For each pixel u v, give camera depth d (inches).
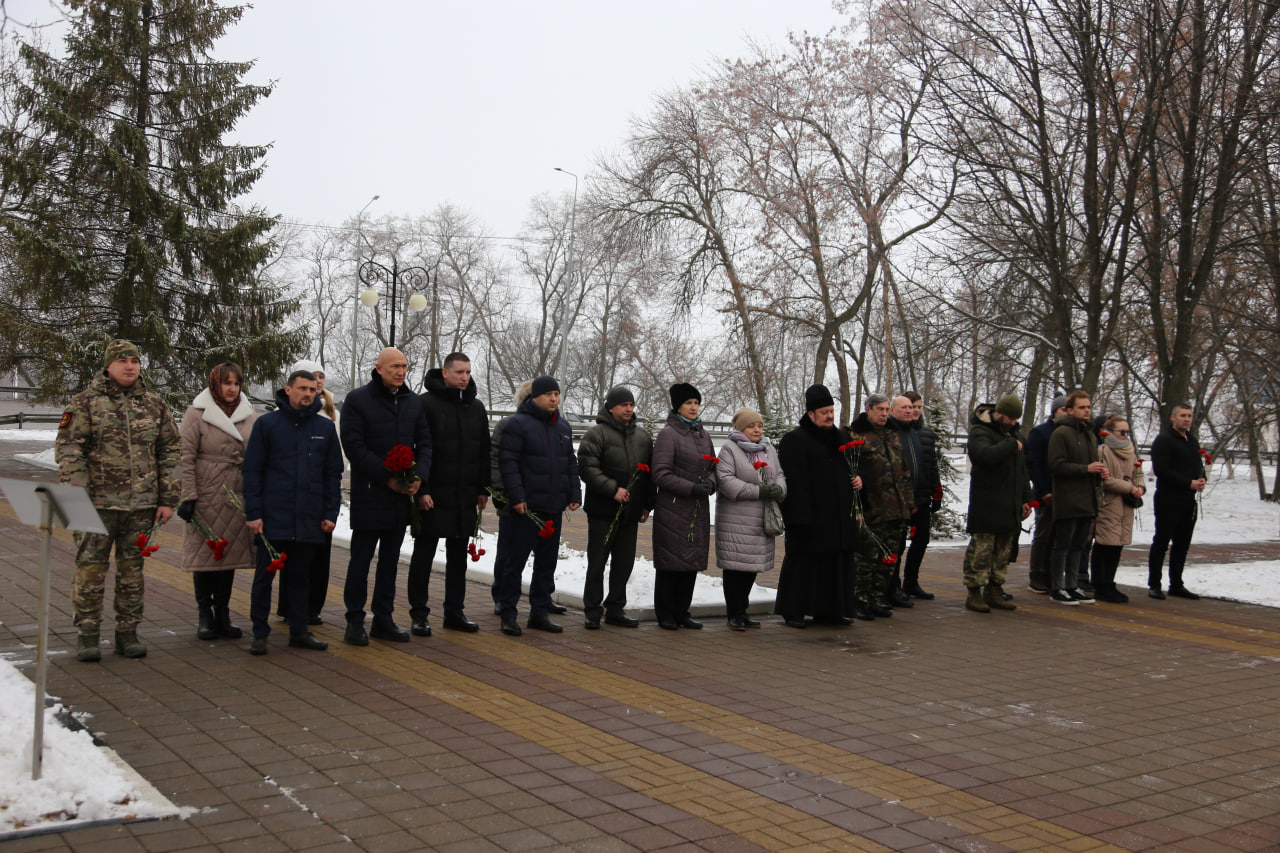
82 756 171.6
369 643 293.0
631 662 286.8
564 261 2338.8
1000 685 279.1
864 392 1392.7
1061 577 439.2
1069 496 429.4
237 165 901.2
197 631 294.4
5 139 784.3
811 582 357.1
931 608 412.8
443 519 309.4
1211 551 711.1
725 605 377.7
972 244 780.6
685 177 1293.1
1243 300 762.2
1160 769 209.6
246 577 400.8
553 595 383.2
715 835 161.8
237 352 875.4
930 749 215.9
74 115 807.1
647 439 346.3
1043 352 842.8
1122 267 684.1
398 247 2325.3
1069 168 712.4
